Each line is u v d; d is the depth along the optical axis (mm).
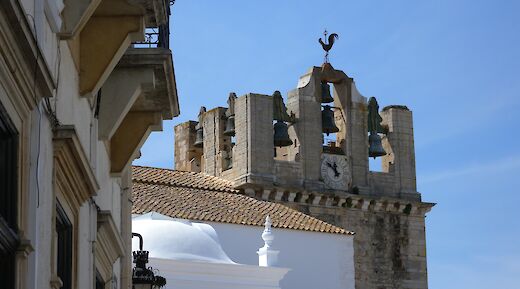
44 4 14867
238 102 72750
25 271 13914
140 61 20484
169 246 49500
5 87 13250
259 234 58812
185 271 48781
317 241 60938
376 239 73688
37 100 14414
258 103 72125
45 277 15016
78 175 17297
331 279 60875
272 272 50750
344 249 61625
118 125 20828
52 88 14648
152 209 56344
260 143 71375
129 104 20562
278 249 59625
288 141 72312
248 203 62250
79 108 18188
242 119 72188
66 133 15836
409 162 76438
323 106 75125
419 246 74812
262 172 70938
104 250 21609
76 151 16453
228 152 74812
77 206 17750
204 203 60062
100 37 18219
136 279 27109
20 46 13398
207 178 65625
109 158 22391
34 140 14445
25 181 14133
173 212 56688
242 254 58094
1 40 12820
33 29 14180
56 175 16016
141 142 22625
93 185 18141
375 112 76562
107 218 20672
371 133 75938
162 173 62969
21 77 13648
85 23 16859
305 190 72000
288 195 71500
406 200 74812
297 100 74188
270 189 70625
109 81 20594
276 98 73125
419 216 75438
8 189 13766
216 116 75875
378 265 73375
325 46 76125
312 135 73750
